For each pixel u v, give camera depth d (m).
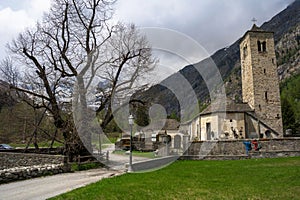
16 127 21.28
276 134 32.97
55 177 10.14
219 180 8.34
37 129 19.09
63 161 11.92
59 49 16.42
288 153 16.62
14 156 14.32
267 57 35.28
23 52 16.42
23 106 20.08
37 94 16.27
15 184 8.66
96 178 9.58
